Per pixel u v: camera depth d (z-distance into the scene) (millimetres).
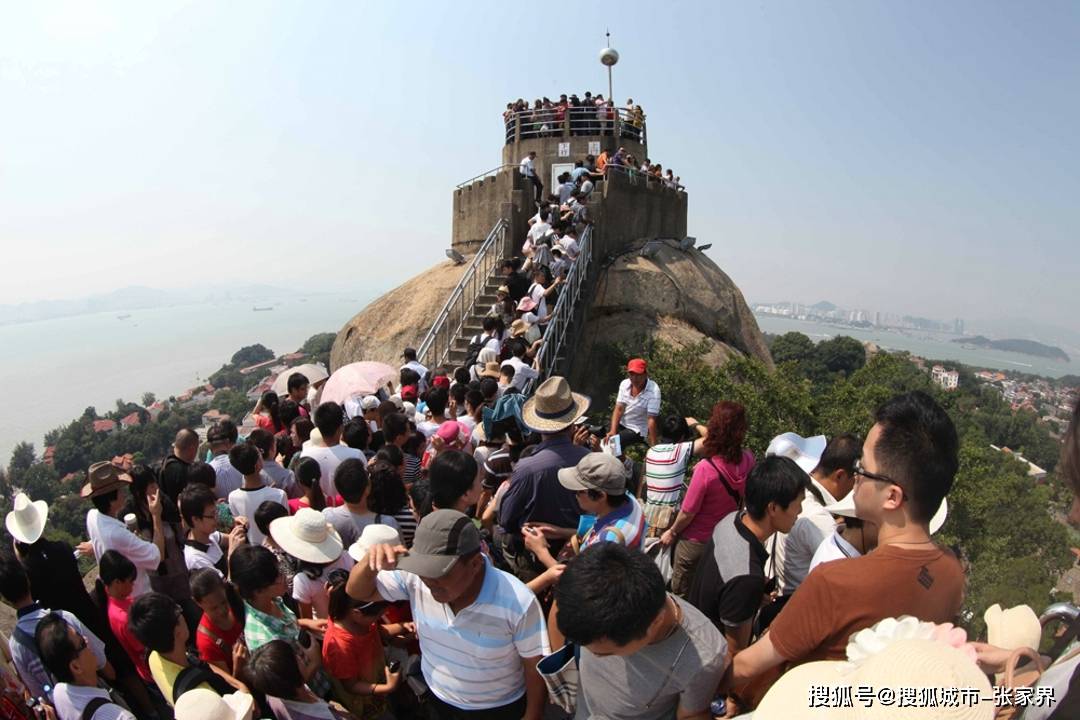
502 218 16609
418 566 3061
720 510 4691
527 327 11469
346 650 4074
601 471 3914
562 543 4918
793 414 15570
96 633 4551
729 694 3121
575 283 14016
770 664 2682
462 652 3375
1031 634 2572
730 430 4656
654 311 17234
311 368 10438
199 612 5109
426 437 7453
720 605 3322
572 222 15930
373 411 8352
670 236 21016
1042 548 15602
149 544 4977
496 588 3346
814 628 2531
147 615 3650
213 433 6922
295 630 4211
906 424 2576
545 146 20797
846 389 17156
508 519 4957
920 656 1893
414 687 4199
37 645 3680
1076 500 1968
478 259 15125
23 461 77750
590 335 16594
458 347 13867
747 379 16094
